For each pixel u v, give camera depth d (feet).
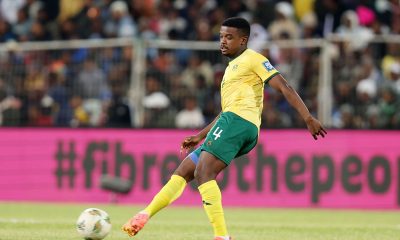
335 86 201.67
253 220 151.02
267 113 204.44
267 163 189.06
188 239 108.88
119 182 187.01
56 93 211.41
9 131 200.23
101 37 239.71
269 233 121.80
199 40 231.50
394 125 194.59
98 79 208.95
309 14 242.58
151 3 245.65
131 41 207.62
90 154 195.62
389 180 187.21
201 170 92.17
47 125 198.70
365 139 187.93
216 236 92.22
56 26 247.09
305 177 188.34
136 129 194.49
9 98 211.82
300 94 203.00
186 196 189.47
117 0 247.91
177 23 244.42
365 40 206.28
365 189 187.32
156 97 204.13
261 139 189.57
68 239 104.73
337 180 187.83
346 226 136.98
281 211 177.58
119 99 206.59
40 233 113.09
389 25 243.60
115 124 202.80
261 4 242.78
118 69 207.72
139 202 192.24
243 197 188.96
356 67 203.21
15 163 199.11
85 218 94.43
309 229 129.70
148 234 114.93
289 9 241.96
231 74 93.76
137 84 204.95
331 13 239.91
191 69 207.51
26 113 210.79
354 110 200.95
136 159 193.67
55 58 212.02
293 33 232.73
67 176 196.44
